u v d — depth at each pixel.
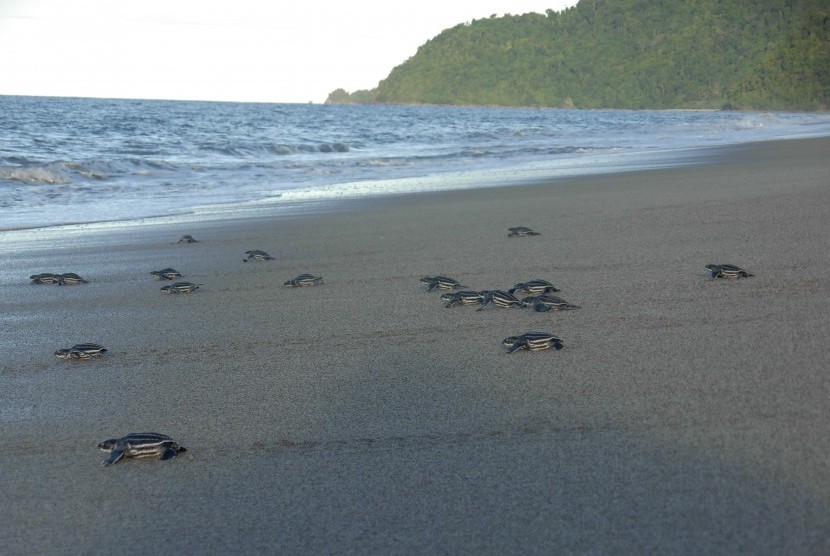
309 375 5.18
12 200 15.95
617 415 4.06
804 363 4.67
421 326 6.29
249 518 3.23
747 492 3.08
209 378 5.24
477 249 9.71
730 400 4.14
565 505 3.12
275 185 19.31
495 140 40.59
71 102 104.81
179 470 3.77
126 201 16.23
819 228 9.45
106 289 8.27
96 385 5.17
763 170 17.67
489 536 2.93
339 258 9.63
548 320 6.20
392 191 17.50
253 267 9.30
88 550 3.05
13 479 3.74
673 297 6.63
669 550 2.71
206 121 54.94
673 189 14.83
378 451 3.86
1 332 6.58
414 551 2.86
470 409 4.35
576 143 36.09
